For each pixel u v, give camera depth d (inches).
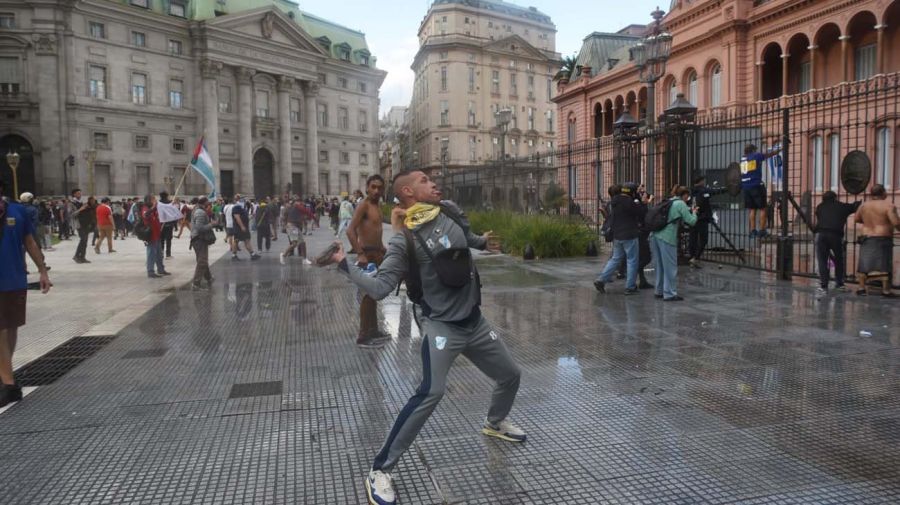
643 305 342.3
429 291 137.0
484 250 144.2
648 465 145.3
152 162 2060.8
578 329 286.2
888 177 829.2
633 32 2036.2
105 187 1945.1
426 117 3240.7
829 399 186.5
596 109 1790.1
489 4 3312.0
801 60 1085.1
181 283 479.2
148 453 156.6
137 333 296.0
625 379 210.1
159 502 131.9
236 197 787.4
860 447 152.9
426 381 133.3
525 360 235.3
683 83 1330.0
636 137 572.7
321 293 417.4
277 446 160.1
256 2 2404.0
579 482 137.6
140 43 2027.6
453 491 134.9
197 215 438.6
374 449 157.6
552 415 178.2
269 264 621.9
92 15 1891.0
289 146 2422.5
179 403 193.8
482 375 217.0
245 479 141.9
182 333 295.4
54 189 1841.8
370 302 262.1
